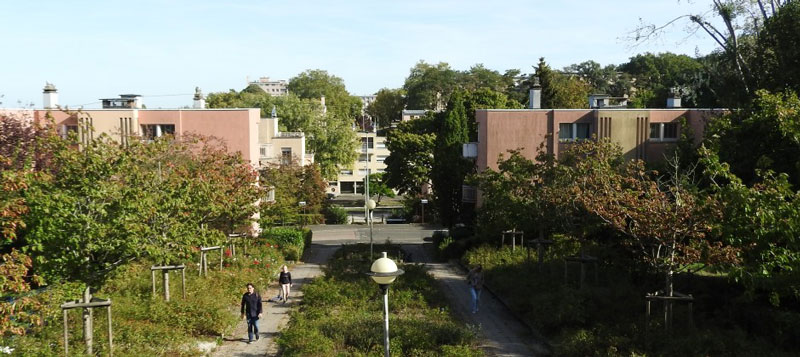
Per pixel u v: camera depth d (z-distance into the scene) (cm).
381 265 1241
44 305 1252
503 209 2603
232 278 2464
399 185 6156
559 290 2020
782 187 1388
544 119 3569
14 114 2898
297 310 2205
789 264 1379
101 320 1664
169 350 1595
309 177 5162
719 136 2114
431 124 6538
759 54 2783
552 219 2425
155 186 1620
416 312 2145
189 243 1612
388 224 5566
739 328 1620
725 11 3052
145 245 1437
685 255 1562
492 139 3575
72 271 1416
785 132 1667
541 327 1892
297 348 1669
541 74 6438
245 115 3816
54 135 1505
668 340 1555
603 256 2092
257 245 3362
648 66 10556
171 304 1912
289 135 5406
